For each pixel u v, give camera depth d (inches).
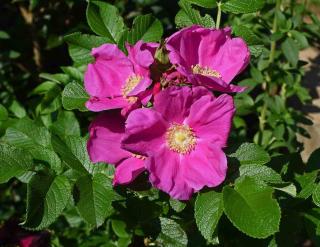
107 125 20.4
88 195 19.7
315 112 45.4
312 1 46.5
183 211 22.4
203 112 19.0
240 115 38.0
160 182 19.0
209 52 20.7
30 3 41.5
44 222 19.1
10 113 32.7
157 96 18.6
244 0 22.3
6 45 44.8
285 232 20.8
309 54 50.1
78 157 21.2
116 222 25.6
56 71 46.5
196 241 22.7
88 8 23.4
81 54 23.6
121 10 41.6
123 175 20.1
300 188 21.9
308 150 43.4
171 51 19.0
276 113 37.7
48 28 44.0
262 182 18.9
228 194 18.5
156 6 43.1
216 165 19.0
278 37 35.1
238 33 22.7
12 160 20.5
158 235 22.1
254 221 17.8
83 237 32.2
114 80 20.5
